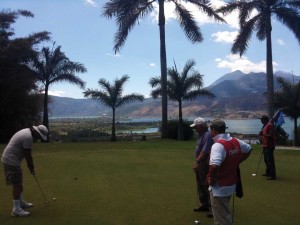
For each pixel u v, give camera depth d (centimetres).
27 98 3216
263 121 1112
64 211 739
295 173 1188
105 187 957
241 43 2995
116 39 2888
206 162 708
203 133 721
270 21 2945
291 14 2881
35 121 3456
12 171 708
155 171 1207
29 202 807
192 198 841
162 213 726
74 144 2331
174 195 869
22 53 2911
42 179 1068
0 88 2892
